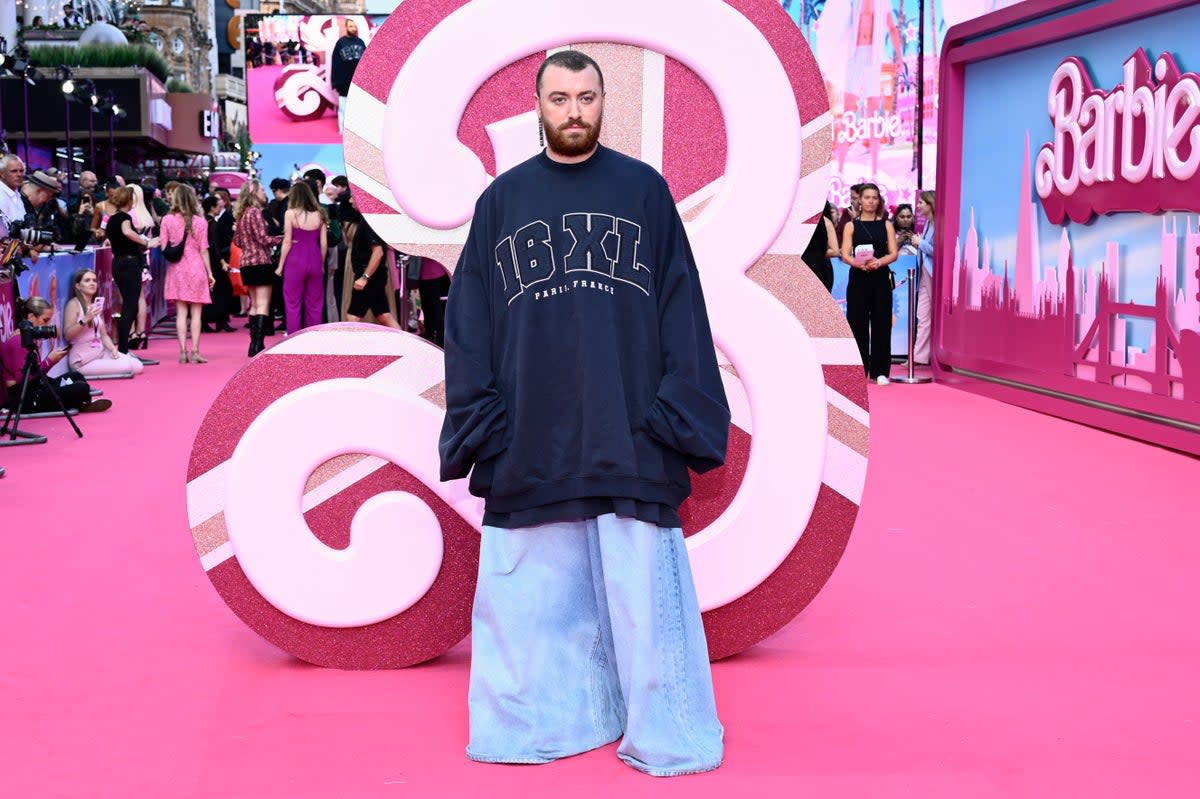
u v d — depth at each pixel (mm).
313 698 3707
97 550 5527
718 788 3037
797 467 3996
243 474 3889
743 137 3934
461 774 3145
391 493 3939
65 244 12492
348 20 22250
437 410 3918
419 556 3930
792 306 4020
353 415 3908
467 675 3932
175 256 12789
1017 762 3188
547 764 3223
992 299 10711
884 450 8070
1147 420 8352
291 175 22234
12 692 3744
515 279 3260
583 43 3934
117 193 13078
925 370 12555
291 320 12188
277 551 3908
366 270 10758
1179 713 3533
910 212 12820
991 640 4219
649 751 3145
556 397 3229
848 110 13617
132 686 3803
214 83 64750
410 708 3625
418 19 3895
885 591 4840
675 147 3975
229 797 3002
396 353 3936
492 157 3949
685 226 3963
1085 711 3549
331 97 22234
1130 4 8203
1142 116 8195
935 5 13195
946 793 2998
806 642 4227
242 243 12820
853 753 3252
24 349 8992
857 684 3789
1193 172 7598
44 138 23031
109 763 3209
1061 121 9336
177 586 4953
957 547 5531
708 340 3352
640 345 3232
